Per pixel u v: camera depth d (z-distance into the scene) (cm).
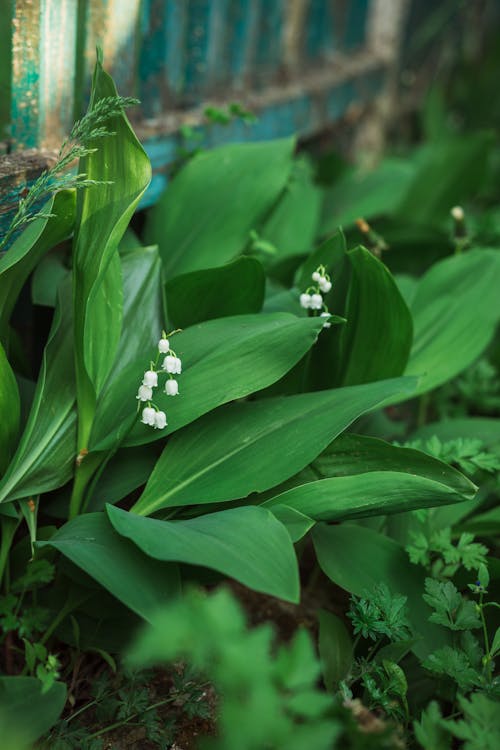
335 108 141
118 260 74
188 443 74
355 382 82
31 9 78
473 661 70
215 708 71
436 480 71
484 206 166
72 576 69
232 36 107
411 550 74
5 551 70
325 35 138
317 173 140
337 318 75
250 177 91
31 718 63
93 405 72
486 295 88
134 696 69
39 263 83
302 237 107
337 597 82
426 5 177
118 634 71
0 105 79
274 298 82
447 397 100
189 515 73
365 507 70
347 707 61
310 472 73
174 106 98
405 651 70
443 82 198
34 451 72
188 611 55
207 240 89
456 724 63
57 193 70
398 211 131
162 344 70
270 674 55
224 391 73
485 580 70
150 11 91
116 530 67
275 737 55
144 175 69
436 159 132
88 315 70
